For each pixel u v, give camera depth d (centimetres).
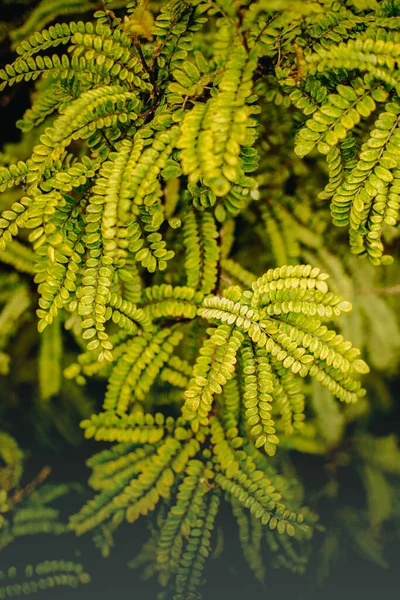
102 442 74
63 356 82
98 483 72
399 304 78
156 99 64
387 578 65
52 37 63
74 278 62
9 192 75
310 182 74
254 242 77
